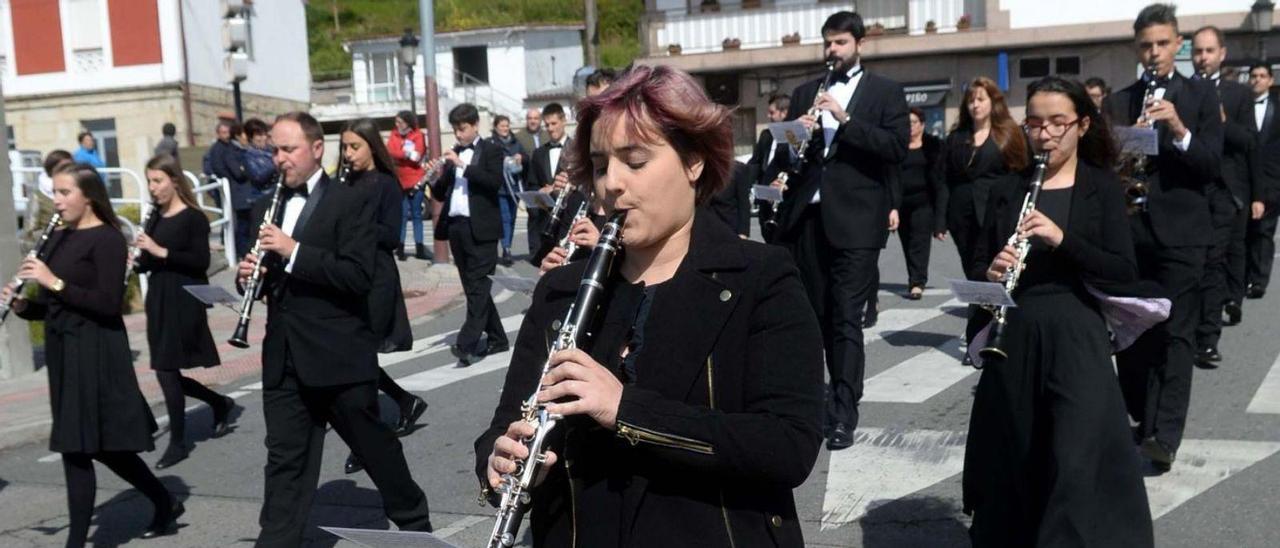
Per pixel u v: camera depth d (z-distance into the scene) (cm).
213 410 770
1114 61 2625
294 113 497
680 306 238
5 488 678
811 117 601
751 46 2909
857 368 629
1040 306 406
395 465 493
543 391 227
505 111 3872
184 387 750
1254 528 497
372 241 482
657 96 236
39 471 712
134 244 704
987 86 776
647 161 239
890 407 719
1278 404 684
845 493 566
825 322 637
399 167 1628
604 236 241
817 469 602
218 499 634
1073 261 398
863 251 612
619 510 236
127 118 2973
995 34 2638
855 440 650
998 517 411
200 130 3022
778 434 227
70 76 2994
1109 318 416
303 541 555
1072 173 421
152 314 702
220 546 557
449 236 940
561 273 260
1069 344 398
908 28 2748
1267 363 788
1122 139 505
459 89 3888
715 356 236
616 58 4550
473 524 560
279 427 477
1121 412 397
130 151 2984
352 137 655
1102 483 391
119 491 661
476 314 933
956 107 2734
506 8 5106
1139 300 402
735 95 2959
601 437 240
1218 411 679
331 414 490
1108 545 385
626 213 240
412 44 2595
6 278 951
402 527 498
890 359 860
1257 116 997
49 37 2995
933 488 567
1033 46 2652
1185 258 582
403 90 3947
